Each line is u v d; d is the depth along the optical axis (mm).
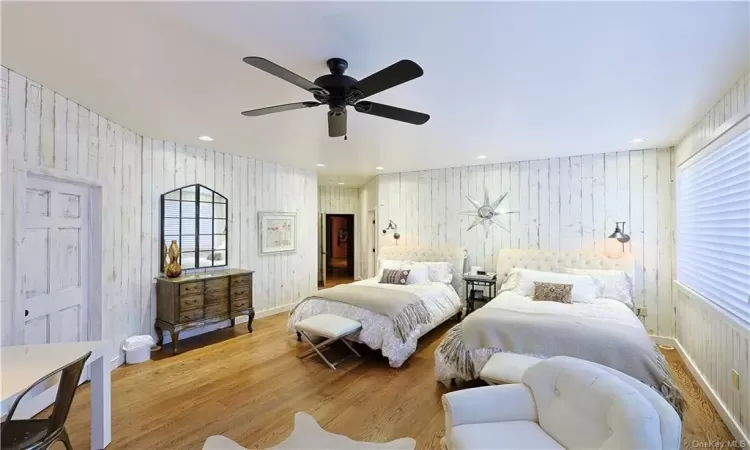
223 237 5059
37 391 1804
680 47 2012
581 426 1658
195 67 2328
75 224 3152
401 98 2834
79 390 3068
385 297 4207
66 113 2920
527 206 5340
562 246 5070
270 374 3510
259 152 4980
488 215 5641
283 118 3396
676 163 4250
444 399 1973
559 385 1866
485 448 1655
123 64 2293
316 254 6719
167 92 2754
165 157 4363
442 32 1885
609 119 3328
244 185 5371
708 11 1670
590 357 2705
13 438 1709
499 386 2035
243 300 4836
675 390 2463
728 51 2051
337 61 2191
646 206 4551
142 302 4098
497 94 2734
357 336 3984
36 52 2137
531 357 2816
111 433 2477
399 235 6469
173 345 4062
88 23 1814
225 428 2559
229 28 1861
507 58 2166
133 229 3939
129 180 3859
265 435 2479
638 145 4355
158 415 2727
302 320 4160
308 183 6500
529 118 3324
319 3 1638
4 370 1856
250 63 1704
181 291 4109
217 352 4102
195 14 1734
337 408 2854
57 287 2953
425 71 2340
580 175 4953
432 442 2396
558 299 4035
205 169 4832
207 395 3059
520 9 1673
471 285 5625
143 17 1760
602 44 1988
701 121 3305
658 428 1453
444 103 2930
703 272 3281
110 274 3525
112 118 3422
